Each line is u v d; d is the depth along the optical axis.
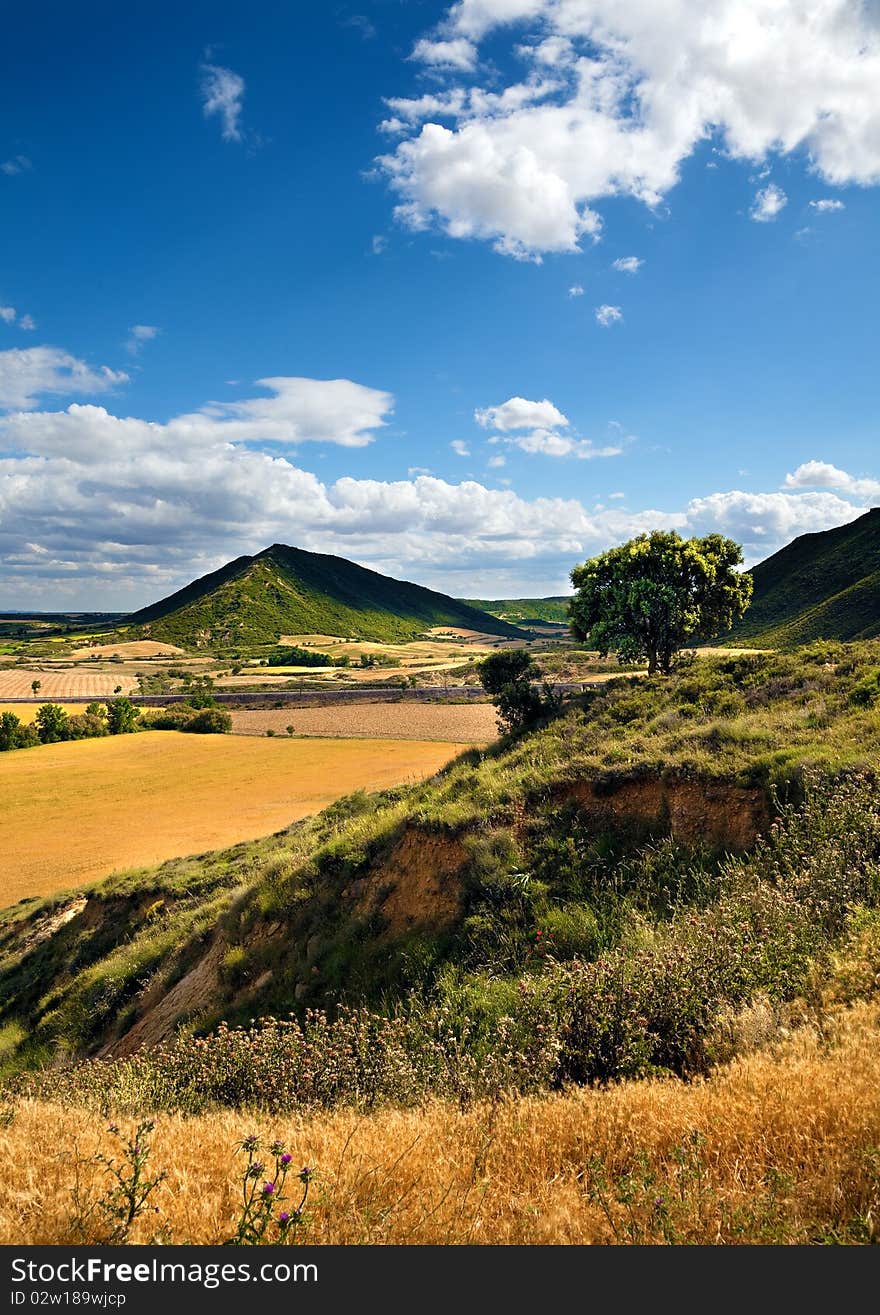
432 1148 4.18
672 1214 3.09
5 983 21.84
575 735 16.80
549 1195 3.43
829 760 9.71
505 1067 5.48
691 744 12.45
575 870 10.28
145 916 21.00
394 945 10.70
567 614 30.20
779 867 8.11
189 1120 5.62
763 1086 3.94
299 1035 7.14
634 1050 5.16
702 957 5.91
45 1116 6.11
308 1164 4.11
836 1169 3.12
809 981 5.42
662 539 27.77
